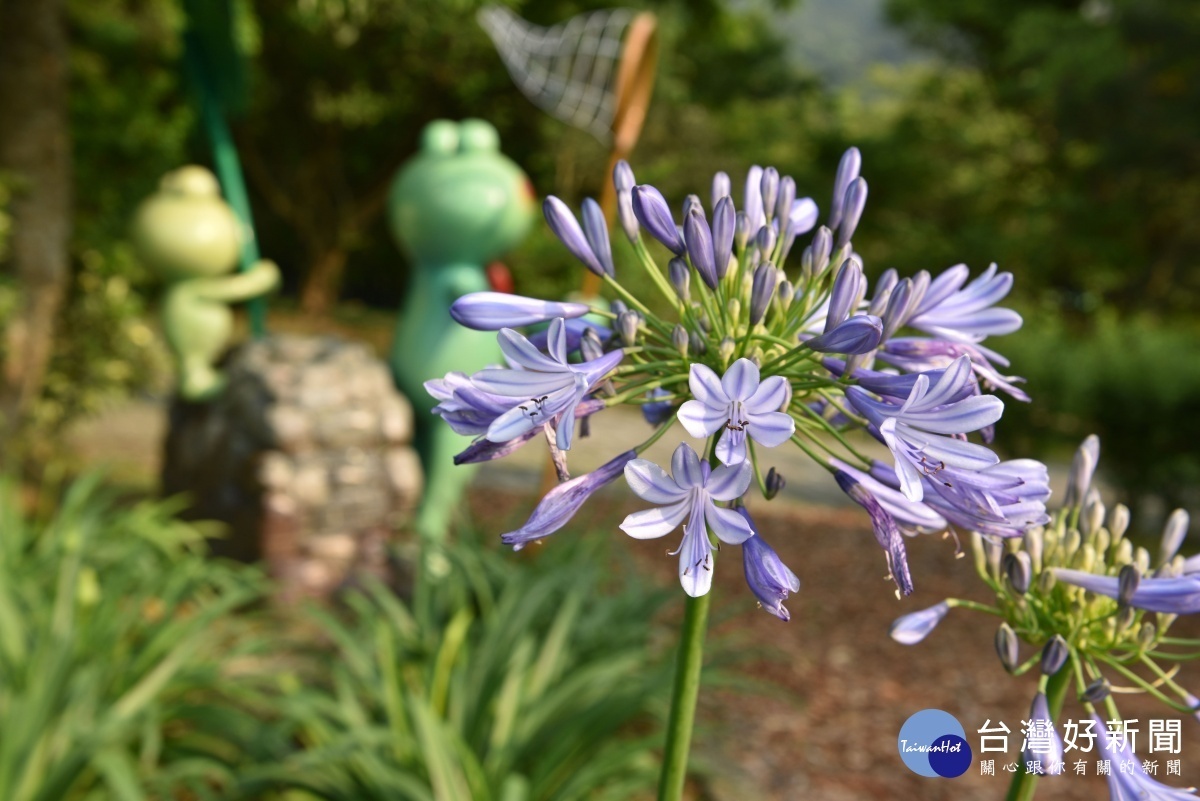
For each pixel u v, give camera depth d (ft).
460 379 3.92
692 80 80.38
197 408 21.56
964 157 77.36
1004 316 4.51
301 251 87.71
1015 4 68.44
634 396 4.18
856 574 24.57
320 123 71.36
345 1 37.68
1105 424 33.09
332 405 18.67
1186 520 4.66
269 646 13.94
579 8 61.00
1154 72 52.08
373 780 10.59
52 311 24.47
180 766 10.57
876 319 3.61
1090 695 4.11
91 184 33.06
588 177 67.10
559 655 13.33
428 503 21.50
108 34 32.94
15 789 9.73
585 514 23.71
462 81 62.69
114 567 15.43
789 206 4.67
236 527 18.72
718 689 15.81
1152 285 64.75
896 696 17.03
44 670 10.47
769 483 4.16
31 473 26.35
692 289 4.59
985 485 3.68
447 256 21.03
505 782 10.41
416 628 14.42
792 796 13.17
